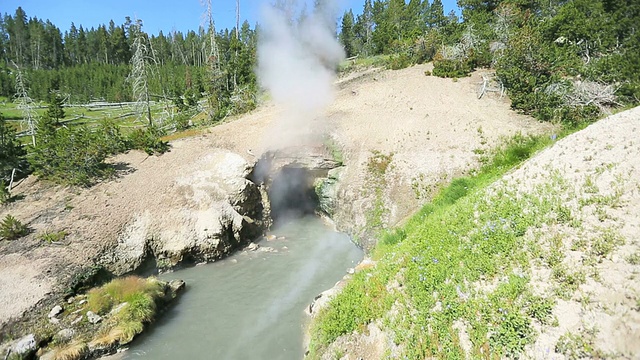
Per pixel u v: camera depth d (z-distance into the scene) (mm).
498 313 8703
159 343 13438
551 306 8172
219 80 44625
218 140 27312
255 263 19562
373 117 28219
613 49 25328
